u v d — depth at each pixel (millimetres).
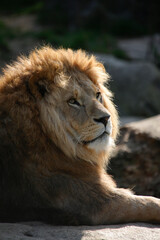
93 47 51281
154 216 9766
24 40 53469
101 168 10930
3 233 8508
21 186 9531
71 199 9500
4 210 9672
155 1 61406
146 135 16062
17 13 71438
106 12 63656
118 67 41375
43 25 63594
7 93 9773
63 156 9984
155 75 40438
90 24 62281
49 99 9812
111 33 61656
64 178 9617
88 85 10281
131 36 61688
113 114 11398
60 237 8422
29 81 9648
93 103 10078
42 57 10344
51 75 9906
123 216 9586
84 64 10625
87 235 8500
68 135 10000
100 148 10180
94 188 9758
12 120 9531
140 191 15570
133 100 39125
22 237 8219
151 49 50906
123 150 16031
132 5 64938
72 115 9984
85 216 9406
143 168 15750
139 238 8430
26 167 9516
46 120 9703
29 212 9672
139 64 41750
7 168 9555
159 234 8742
